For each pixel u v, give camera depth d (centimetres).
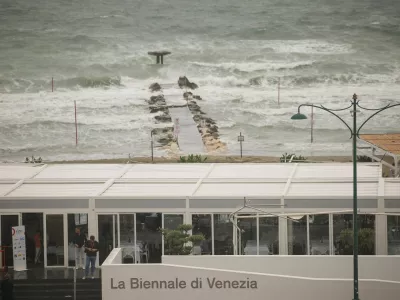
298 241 9238
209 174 10581
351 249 9181
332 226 9206
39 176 10631
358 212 9181
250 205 9262
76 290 8525
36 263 9369
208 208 9300
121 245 9375
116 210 9356
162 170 10875
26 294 8525
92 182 10269
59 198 9344
